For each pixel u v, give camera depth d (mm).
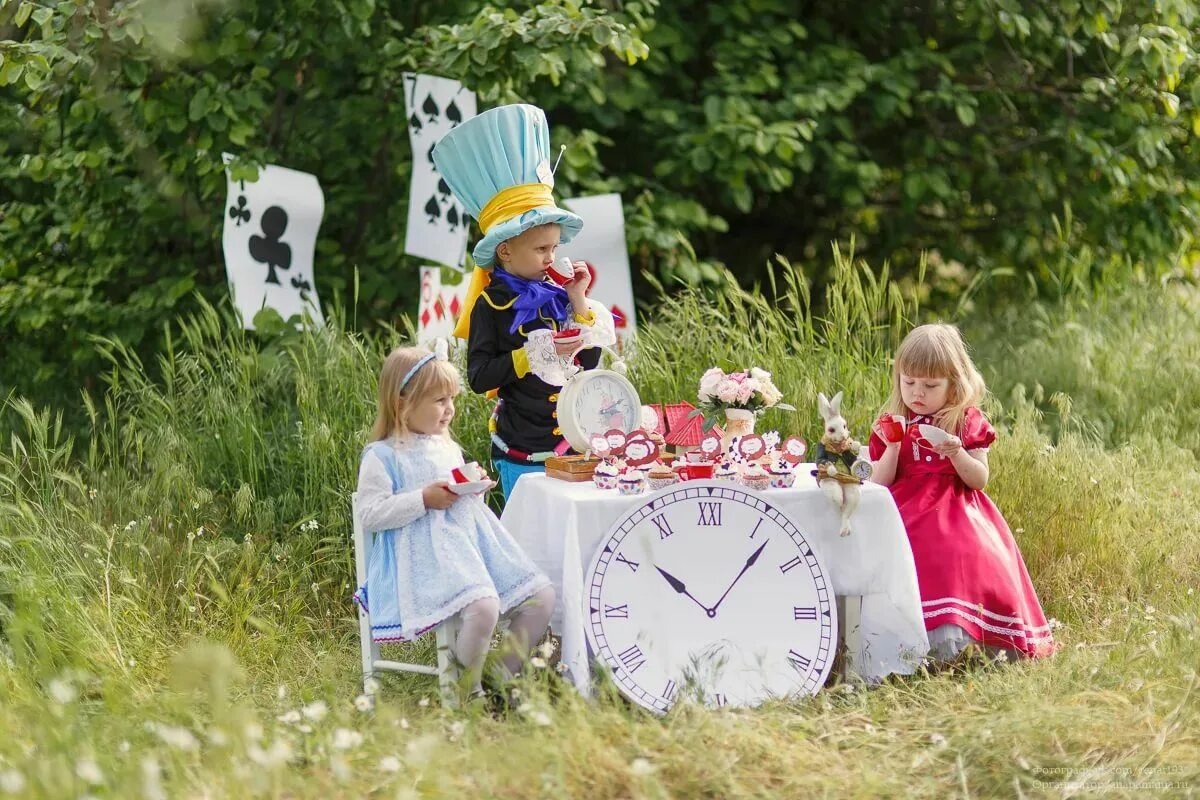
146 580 4883
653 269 8391
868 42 8922
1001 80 8711
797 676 3971
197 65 7059
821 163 8711
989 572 4363
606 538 3922
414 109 6719
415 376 4059
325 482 5492
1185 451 6516
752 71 8070
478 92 6801
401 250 7492
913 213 8891
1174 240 9070
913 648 4250
